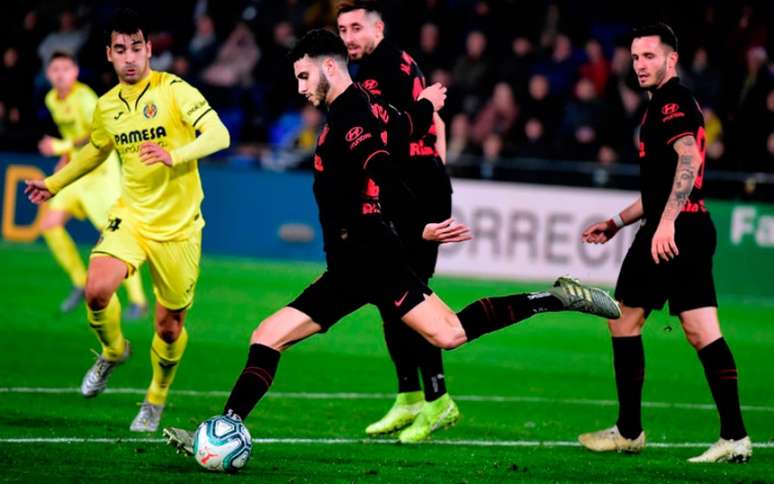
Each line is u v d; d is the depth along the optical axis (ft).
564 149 201.26
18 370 109.19
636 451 83.92
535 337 148.15
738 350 145.89
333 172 70.64
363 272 70.90
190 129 83.82
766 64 203.31
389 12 226.79
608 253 196.44
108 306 85.25
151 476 69.36
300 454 79.30
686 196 77.61
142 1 237.86
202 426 70.33
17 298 153.48
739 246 193.36
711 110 206.49
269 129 217.56
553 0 231.71
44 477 68.08
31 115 219.61
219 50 225.35
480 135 206.39
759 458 83.30
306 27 224.94
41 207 201.26
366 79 87.56
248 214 200.75
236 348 128.88
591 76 210.18
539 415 100.42
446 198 88.74
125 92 83.92
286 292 169.37
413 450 82.94
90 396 89.97
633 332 82.99
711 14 219.41
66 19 224.74
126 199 85.15
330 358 126.62
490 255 197.77
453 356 132.26
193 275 85.87
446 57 219.41
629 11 234.58
